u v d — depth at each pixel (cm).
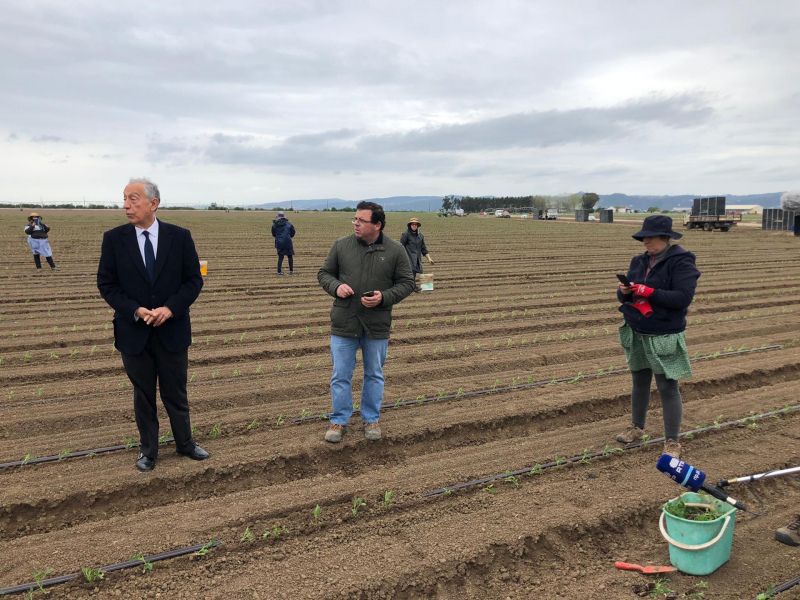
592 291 1392
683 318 467
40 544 361
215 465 455
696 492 365
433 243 2919
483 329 949
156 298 425
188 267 439
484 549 359
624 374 729
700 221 4162
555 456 494
